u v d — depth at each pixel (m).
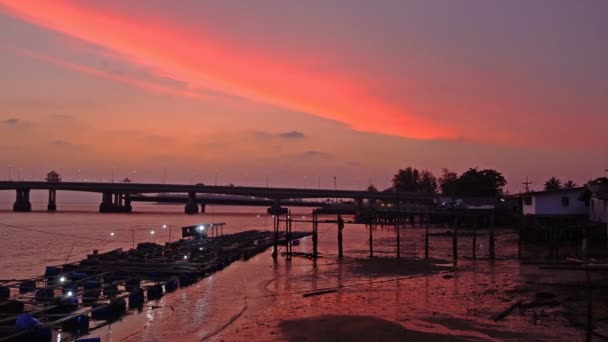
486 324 25.55
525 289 34.22
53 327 27.77
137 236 103.88
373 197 182.25
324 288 38.31
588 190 66.38
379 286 38.16
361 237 93.06
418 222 139.25
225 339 24.72
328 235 102.50
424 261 52.62
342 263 52.75
